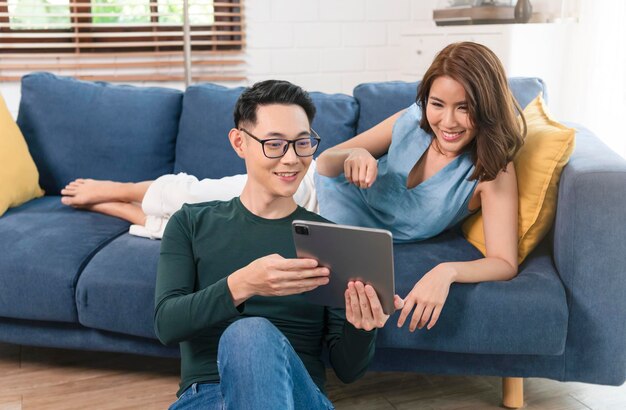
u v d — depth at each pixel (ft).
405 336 6.41
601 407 7.11
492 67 6.19
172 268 5.26
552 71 11.15
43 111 9.00
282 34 13.34
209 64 12.97
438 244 7.11
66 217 8.13
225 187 7.55
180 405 4.97
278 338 4.52
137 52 12.81
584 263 6.32
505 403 7.07
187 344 5.26
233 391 4.39
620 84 10.30
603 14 10.31
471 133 6.37
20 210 8.34
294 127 5.11
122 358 8.12
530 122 7.27
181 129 8.80
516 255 6.49
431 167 6.87
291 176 5.18
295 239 4.78
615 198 6.20
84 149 8.89
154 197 7.65
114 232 7.90
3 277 7.21
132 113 8.89
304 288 4.80
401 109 8.30
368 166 6.50
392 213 6.98
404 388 7.48
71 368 7.89
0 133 8.50
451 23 12.52
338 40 13.57
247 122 5.19
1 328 7.55
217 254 5.34
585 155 6.72
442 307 6.14
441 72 6.23
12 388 7.47
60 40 12.73
